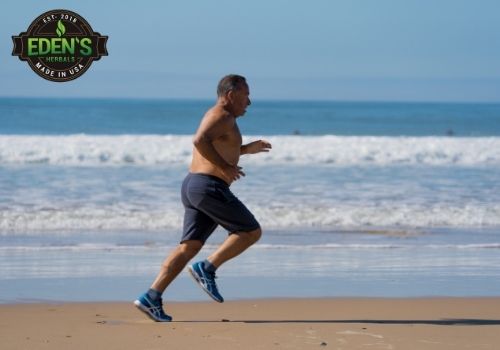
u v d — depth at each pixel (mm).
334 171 37562
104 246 20016
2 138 44844
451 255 19344
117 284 15375
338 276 16438
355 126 105375
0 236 21484
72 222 23172
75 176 34062
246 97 11844
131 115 115812
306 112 159125
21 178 33000
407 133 91812
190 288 15164
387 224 24266
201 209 11844
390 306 13312
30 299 13750
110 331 11023
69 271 16703
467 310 13000
